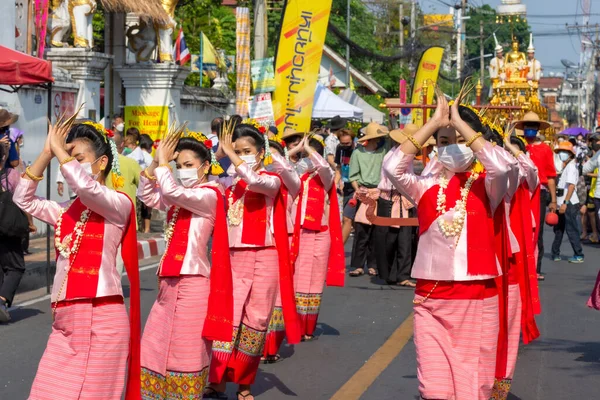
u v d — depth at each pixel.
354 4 49.12
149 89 19.78
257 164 7.23
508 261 6.50
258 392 7.39
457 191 5.65
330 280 9.62
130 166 10.76
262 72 16.67
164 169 6.05
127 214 5.29
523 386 7.71
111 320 5.20
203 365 6.18
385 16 51.72
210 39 31.31
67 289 5.14
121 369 5.26
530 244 7.93
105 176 5.39
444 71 59.25
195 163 6.23
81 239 5.20
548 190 13.94
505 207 6.08
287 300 7.24
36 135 16.19
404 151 5.64
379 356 8.66
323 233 9.36
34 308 10.86
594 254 17.59
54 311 5.21
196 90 22.78
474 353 5.63
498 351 5.80
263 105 15.73
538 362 8.59
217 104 23.95
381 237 13.05
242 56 17.84
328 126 21.55
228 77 28.66
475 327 5.63
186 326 6.09
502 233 5.84
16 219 9.75
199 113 22.59
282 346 9.12
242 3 20.50
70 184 5.07
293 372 8.06
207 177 6.34
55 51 17.56
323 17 15.45
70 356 5.14
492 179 5.49
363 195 10.66
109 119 20.06
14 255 9.97
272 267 7.15
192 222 6.17
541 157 13.14
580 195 19.09
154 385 6.21
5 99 15.12
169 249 6.20
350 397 7.23
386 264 13.12
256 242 7.09
